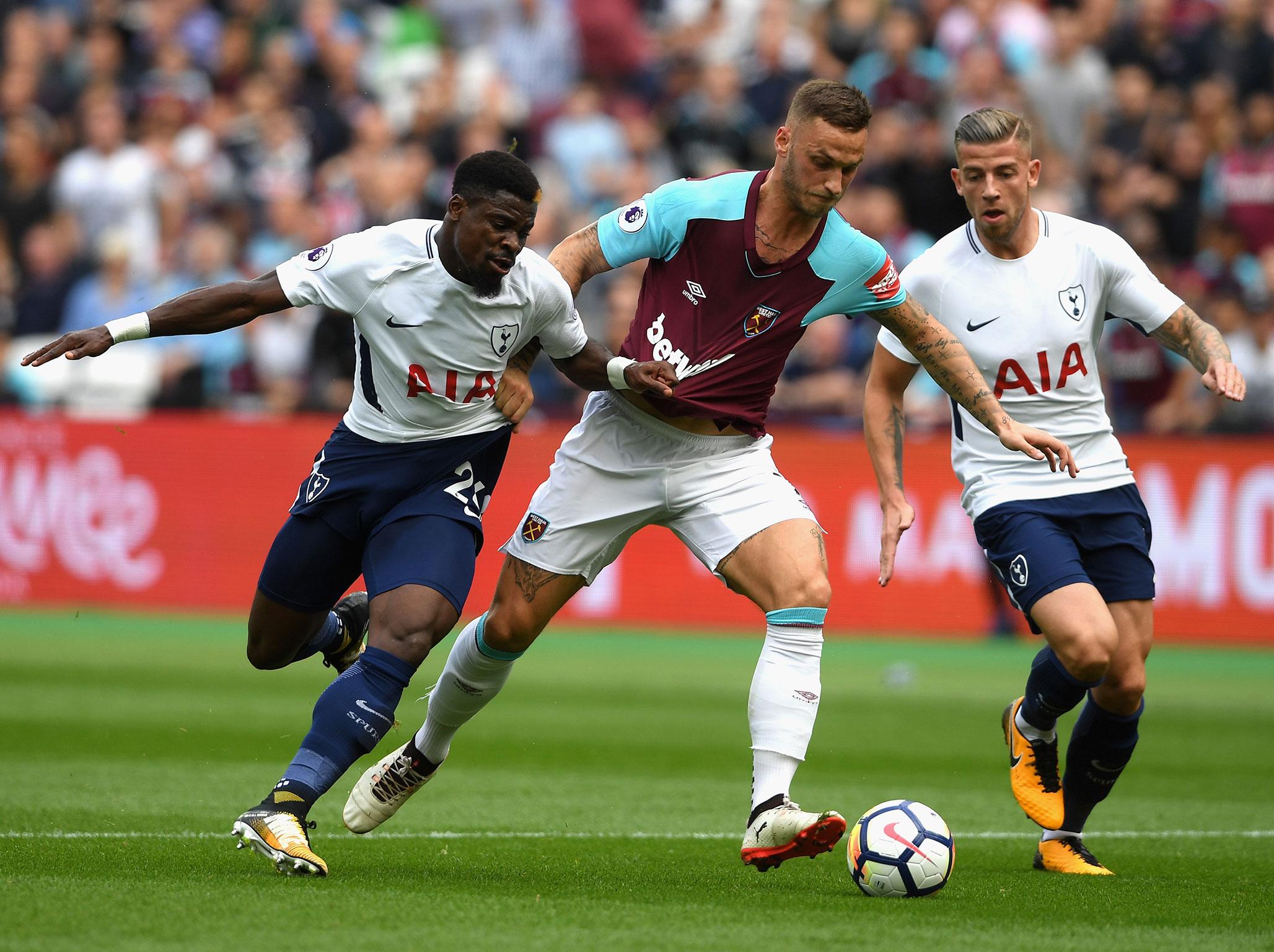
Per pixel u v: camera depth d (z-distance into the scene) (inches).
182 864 709.3
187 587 2164.1
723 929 590.9
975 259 839.1
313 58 2778.1
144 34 2940.5
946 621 2060.8
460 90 2743.6
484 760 1139.3
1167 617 2018.9
